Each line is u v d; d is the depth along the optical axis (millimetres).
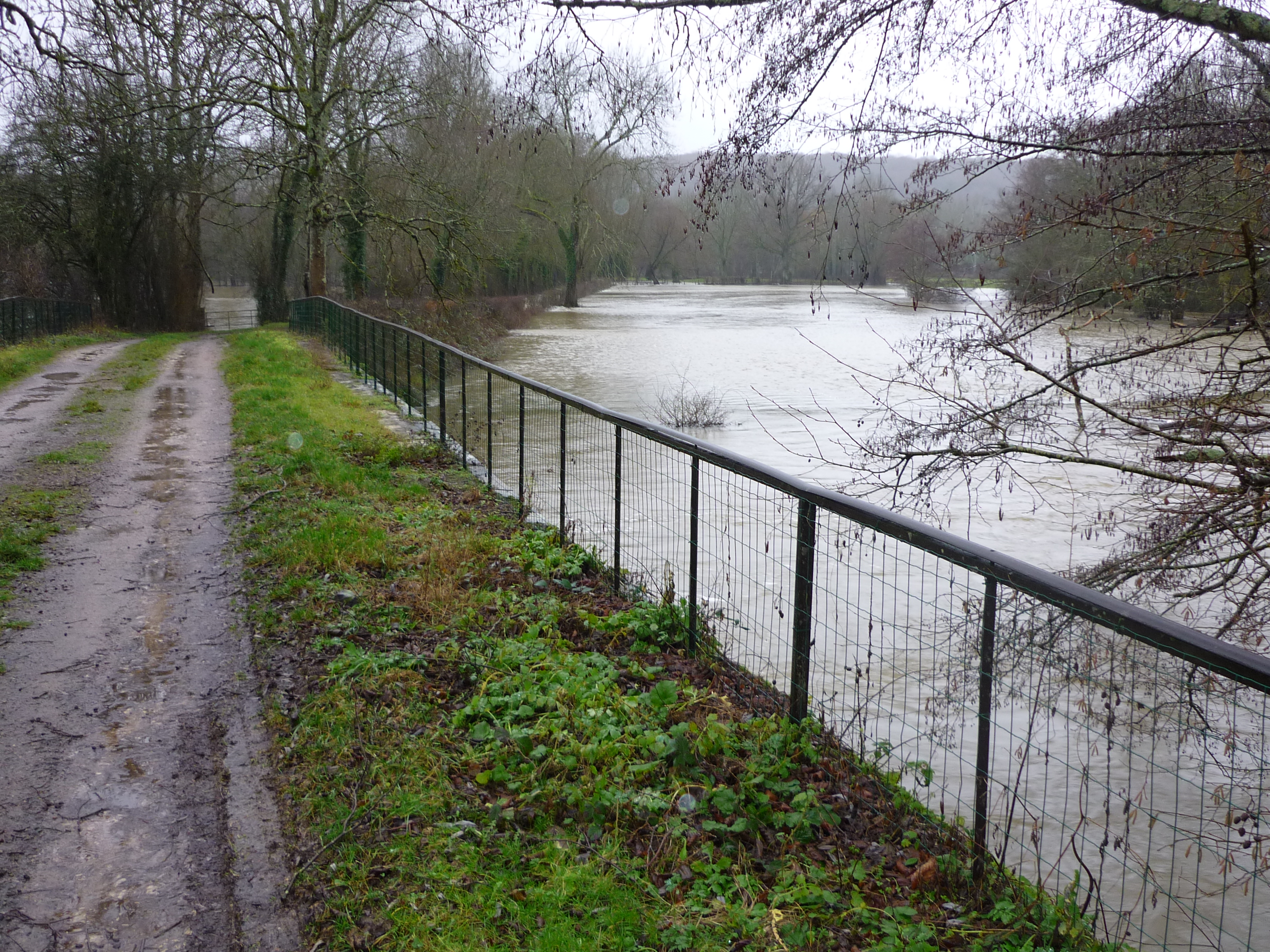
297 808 3879
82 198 39125
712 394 25297
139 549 7465
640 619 6004
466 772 4086
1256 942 4359
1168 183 6094
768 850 3688
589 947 2992
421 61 27234
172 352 25859
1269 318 5590
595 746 4172
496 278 58688
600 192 57531
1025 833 5117
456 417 15695
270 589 6438
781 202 7000
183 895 3383
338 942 3098
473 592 6398
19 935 3168
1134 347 6410
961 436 7070
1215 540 7273
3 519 8062
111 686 5043
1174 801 5410
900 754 5641
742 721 4750
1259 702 6219
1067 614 4637
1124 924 4504
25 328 28953
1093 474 13180
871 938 3182
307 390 16484
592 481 11930
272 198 38156
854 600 8406
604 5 7438
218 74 22188
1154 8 6055
